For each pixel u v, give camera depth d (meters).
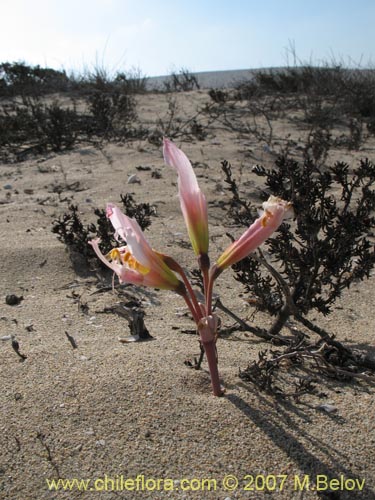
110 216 0.28
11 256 0.57
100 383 0.34
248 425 0.31
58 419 0.31
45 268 0.56
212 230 0.66
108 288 0.52
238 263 0.45
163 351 0.39
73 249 0.58
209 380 0.35
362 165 0.44
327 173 0.44
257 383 0.34
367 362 0.38
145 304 0.49
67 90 2.04
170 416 0.31
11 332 0.43
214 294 0.52
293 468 0.29
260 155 1.05
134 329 0.42
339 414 0.32
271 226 0.28
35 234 0.64
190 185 0.29
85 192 0.82
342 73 1.88
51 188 0.85
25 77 2.01
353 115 1.53
